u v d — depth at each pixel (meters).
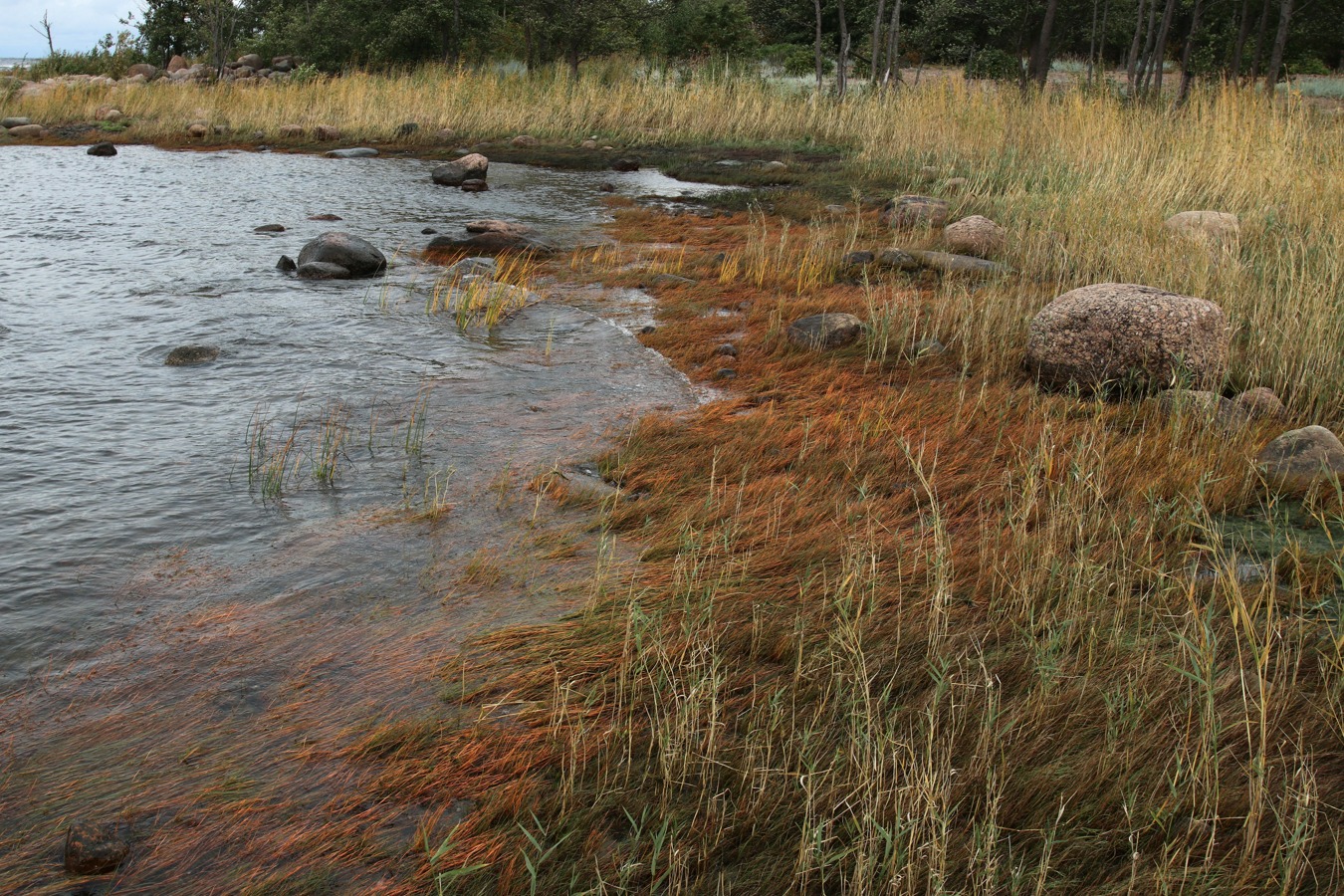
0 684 4.06
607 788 3.48
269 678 4.13
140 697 3.99
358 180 19.50
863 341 8.89
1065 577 4.67
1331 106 26.44
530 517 5.68
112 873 3.11
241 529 5.47
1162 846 3.24
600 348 9.05
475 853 3.19
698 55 39.31
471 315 9.95
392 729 3.74
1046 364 7.75
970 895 3.03
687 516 5.55
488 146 24.77
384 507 5.78
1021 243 11.88
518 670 4.18
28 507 5.64
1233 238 10.64
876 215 15.48
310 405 7.41
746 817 3.35
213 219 15.01
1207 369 7.30
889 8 37.19
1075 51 43.38
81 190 17.36
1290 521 5.60
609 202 17.48
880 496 5.88
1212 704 3.55
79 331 9.14
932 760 3.48
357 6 35.50
